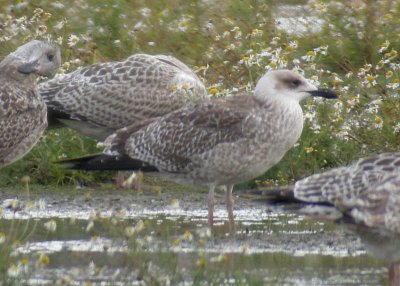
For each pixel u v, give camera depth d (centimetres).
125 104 1617
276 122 1362
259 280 1066
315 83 1659
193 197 1583
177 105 1622
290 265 1184
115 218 1241
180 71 1648
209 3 2105
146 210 1488
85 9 2050
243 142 1359
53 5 2041
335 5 2100
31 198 1548
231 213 1373
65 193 1595
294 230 1366
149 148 1406
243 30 2005
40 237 1295
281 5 2183
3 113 1403
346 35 2048
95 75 1630
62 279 1059
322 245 1284
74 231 1331
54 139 1697
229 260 1201
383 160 1045
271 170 1633
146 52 1978
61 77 1652
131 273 1130
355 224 1032
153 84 1623
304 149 1633
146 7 2086
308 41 2005
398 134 1650
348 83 1795
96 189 1633
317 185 1054
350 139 1667
